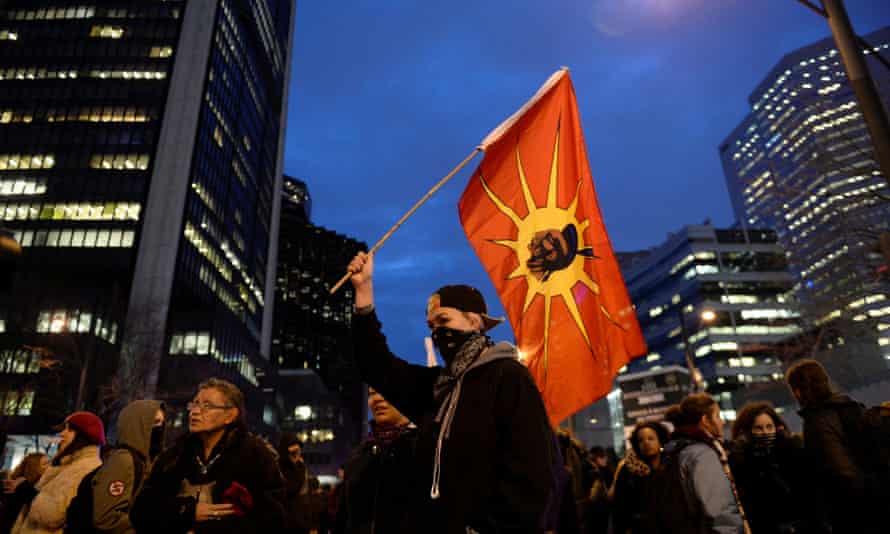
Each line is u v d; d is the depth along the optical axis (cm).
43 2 8919
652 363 12762
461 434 233
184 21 8975
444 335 272
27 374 5753
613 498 564
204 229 8281
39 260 7256
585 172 493
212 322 7244
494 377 244
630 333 444
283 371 11150
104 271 7238
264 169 11069
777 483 460
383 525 255
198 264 7962
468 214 477
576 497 714
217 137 8962
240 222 9638
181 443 380
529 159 489
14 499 554
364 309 316
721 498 369
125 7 8975
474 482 223
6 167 7869
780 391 3731
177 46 8781
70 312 6188
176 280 7369
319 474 10425
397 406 310
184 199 7769
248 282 9812
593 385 430
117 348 6456
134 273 7300
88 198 7700
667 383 8781
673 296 12194
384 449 286
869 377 2652
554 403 431
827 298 2262
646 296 13288
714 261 11525
